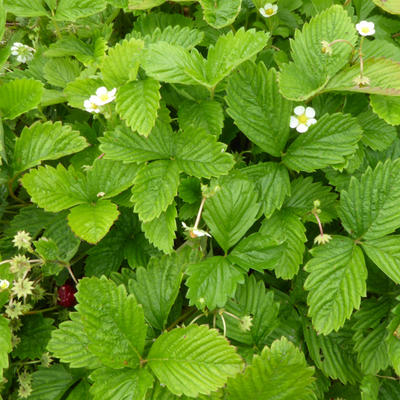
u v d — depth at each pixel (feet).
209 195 1.03
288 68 1.09
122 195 1.10
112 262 1.14
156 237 1.04
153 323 1.03
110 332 0.95
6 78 1.32
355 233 1.06
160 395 0.97
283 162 1.10
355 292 1.02
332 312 1.01
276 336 1.10
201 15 1.35
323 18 1.10
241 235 1.04
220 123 1.12
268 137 1.10
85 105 1.11
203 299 0.99
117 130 1.07
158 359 0.96
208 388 0.92
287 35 1.35
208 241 1.20
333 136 1.07
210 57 1.09
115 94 1.09
